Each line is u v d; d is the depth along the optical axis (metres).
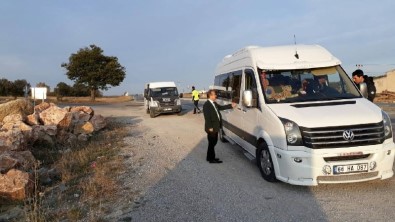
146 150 10.45
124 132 14.30
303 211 5.31
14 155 7.99
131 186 6.91
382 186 6.23
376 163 5.79
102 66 55.38
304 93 6.90
